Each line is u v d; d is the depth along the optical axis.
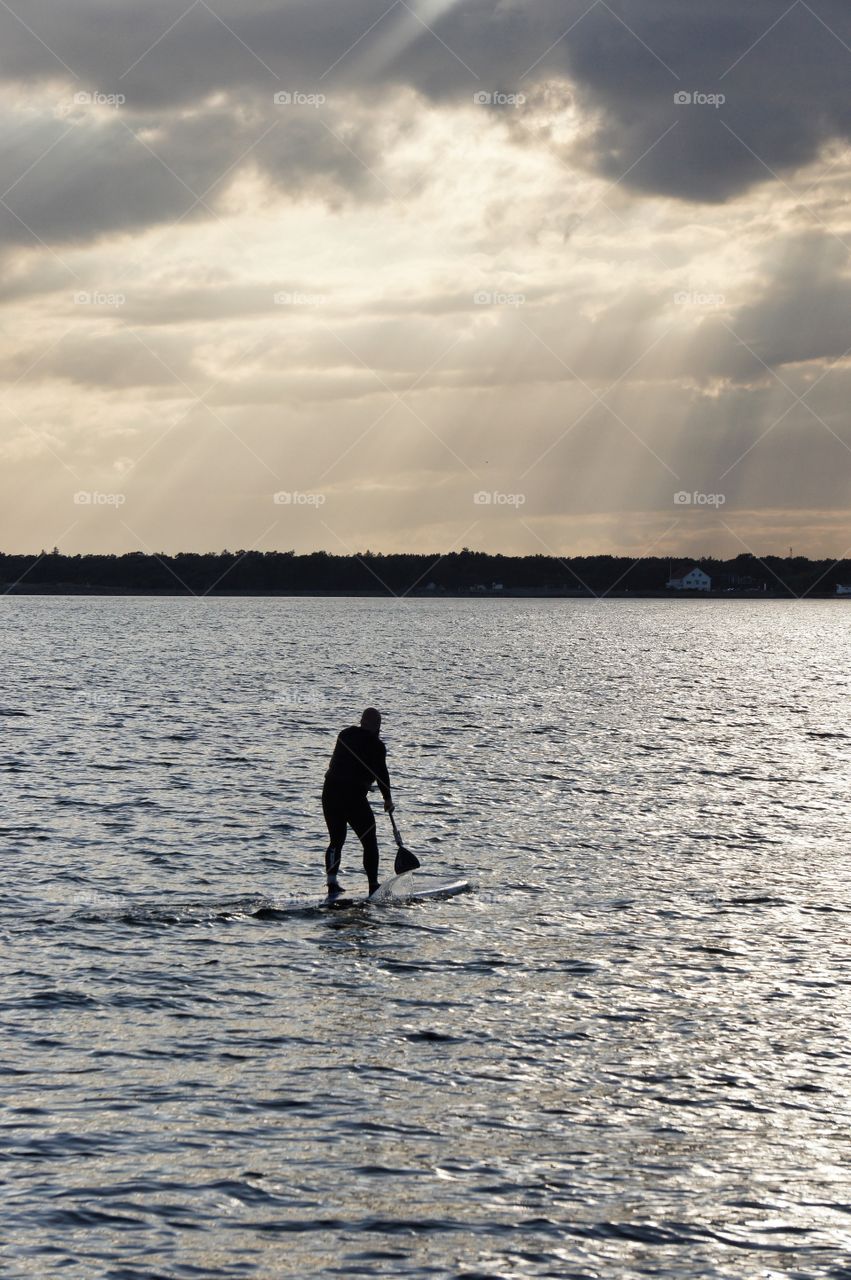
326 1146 10.10
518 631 153.88
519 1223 8.98
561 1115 10.76
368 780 18.92
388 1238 8.75
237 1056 11.91
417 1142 10.20
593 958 15.30
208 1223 8.90
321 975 14.45
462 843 22.52
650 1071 11.73
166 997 13.53
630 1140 10.31
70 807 24.95
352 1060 11.88
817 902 18.25
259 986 13.98
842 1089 11.39
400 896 18.31
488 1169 9.77
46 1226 8.80
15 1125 10.34
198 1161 9.80
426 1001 13.59
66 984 13.84
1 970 14.27
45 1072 11.43
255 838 22.33
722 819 25.38
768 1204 9.31
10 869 19.39
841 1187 9.59
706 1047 12.35
